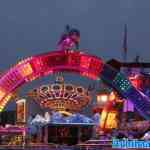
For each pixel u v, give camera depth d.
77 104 59.69
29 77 51.28
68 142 57.38
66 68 51.84
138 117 64.00
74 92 59.44
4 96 50.78
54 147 46.91
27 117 60.06
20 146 46.75
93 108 70.62
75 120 57.78
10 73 50.78
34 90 59.56
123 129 60.03
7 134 55.16
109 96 70.19
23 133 55.88
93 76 52.56
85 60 51.78
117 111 68.69
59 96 58.94
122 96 52.91
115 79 52.28
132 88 52.31
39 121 57.22
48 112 59.31
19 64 50.97
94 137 58.06
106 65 52.03
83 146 46.62
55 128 57.31
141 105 52.31
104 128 67.62
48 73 51.88
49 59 51.34
